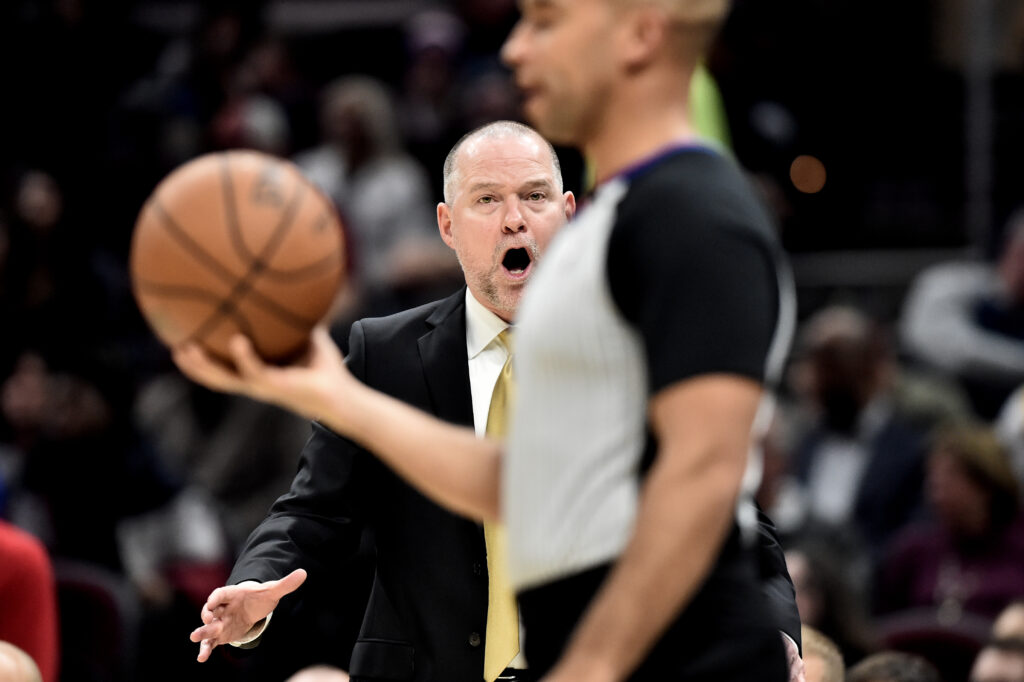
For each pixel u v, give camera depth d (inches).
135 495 743.1
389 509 351.3
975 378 903.7
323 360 229.6
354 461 354.9
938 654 623.2
